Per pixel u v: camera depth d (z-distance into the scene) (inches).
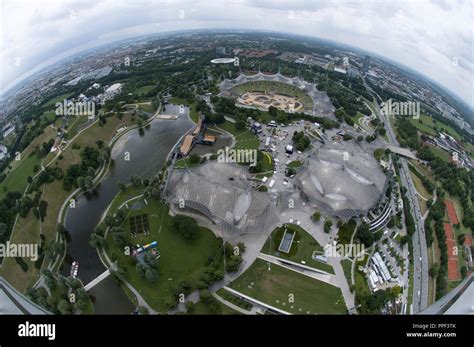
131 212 6924.2
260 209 6304.1
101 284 5541.3
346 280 5575.8
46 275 5438.0
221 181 7042.3
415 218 7244.1
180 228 6166.3
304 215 6820.9
